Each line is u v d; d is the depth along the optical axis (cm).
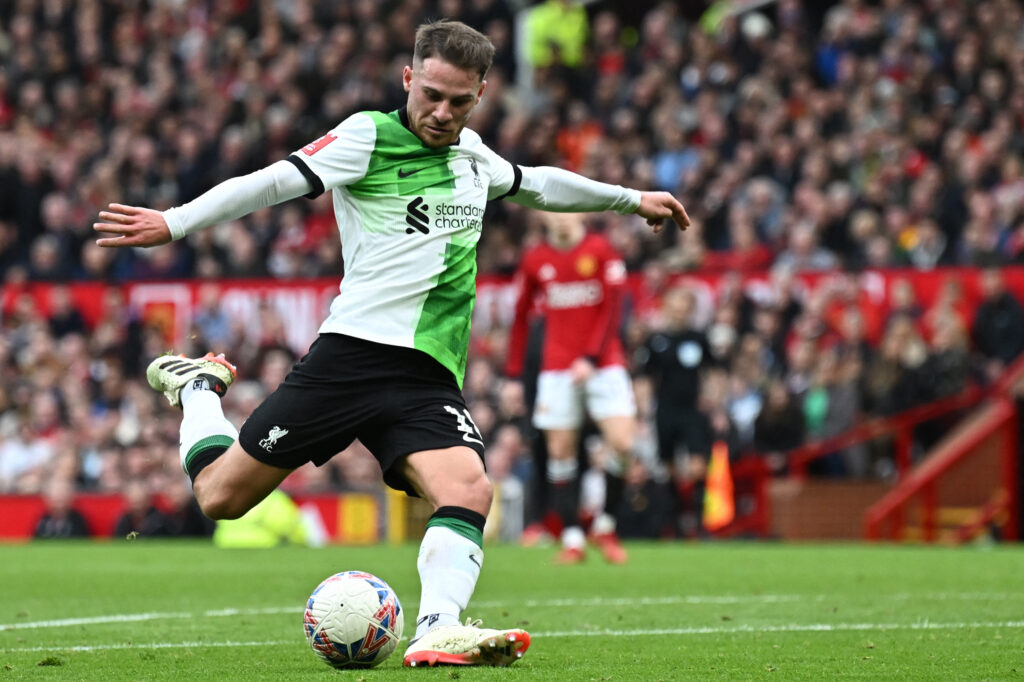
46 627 2252
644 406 5397
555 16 8244
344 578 1667
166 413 5872
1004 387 5247
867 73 7012
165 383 1847
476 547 1667
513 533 5381
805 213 6244
